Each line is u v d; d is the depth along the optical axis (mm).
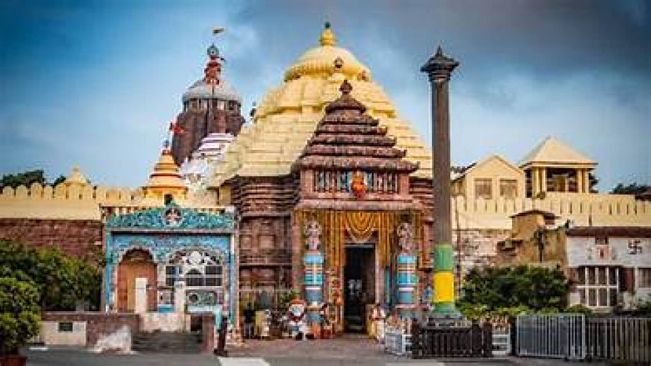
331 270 53156
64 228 61344
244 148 64188
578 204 65125
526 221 59062
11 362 26141
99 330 37125
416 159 61906
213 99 111250
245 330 50156
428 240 57562
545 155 82188
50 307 45844
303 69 66062
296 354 36969
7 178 82188
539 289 51156
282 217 57188
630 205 65312
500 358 34312
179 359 32344
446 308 35719
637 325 30203
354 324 57438
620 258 52094
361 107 56688
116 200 63062
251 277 56281
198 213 46156
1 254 44500
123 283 45562
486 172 74375
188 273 45750
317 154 54719
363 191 54188
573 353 32844
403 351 36469
